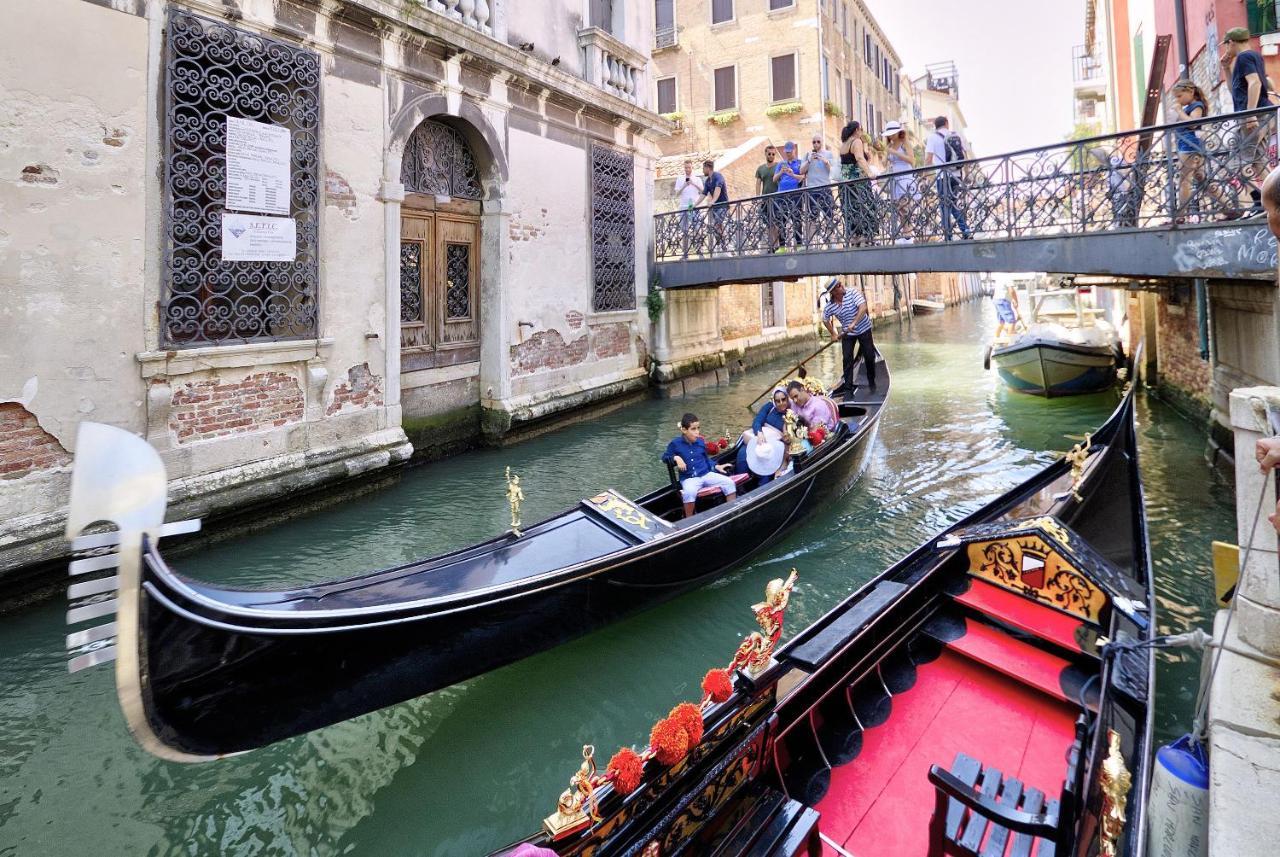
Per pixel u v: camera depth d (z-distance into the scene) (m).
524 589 3.45
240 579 4.89
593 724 3.49
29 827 2.79
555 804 3.01
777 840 2.10
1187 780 1.89
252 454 5.86
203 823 2.85
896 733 2.72
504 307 8.61
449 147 8.13
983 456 7.90
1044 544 3.21
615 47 10.14
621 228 10.72
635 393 11.15
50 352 4.69
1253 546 2.22
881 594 3.11
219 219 5.55
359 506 6.43
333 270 6.46
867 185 9.21
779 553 5.33
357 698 3.00
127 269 5.04
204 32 5.43
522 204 8.83
